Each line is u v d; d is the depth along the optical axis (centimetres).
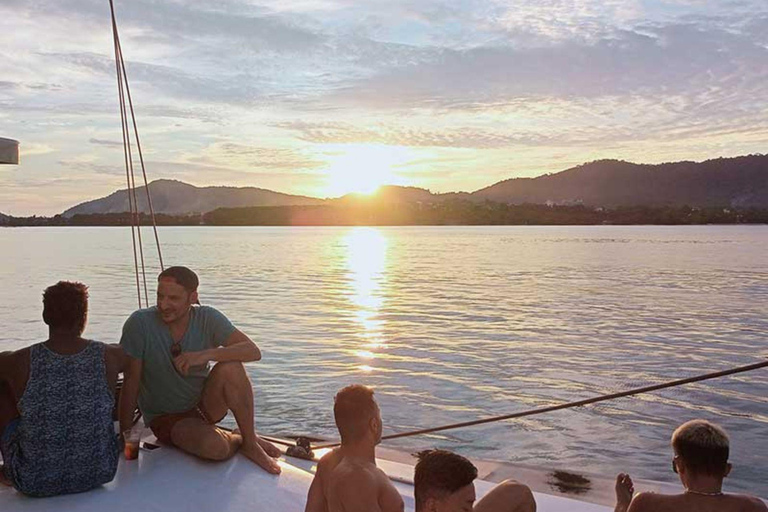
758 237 13150
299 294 3297
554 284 3834
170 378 504
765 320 2359
